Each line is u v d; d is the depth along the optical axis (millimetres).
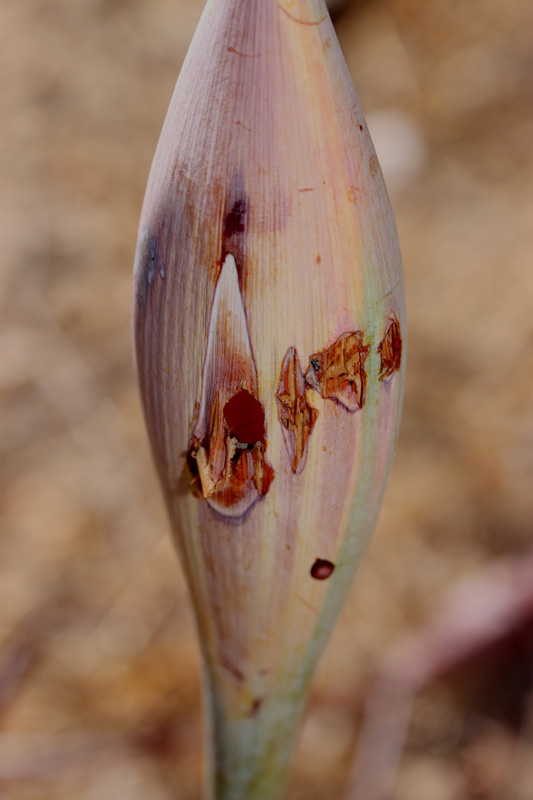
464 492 611
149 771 491
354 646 546
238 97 165
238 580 185
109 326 738
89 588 579
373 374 173
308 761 495
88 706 518
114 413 678
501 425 645
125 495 625
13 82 977
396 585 574
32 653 542
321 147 166
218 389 171
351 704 517
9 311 750
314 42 165
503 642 516
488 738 504
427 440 646
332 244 167
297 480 175
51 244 803
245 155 165
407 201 833
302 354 169
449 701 519
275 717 208
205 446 175
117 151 901
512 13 966
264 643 194
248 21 164
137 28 1043
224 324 169
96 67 992
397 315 174
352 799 480
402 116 904
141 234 174
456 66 934
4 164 885
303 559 182
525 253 764
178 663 534
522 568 539
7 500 626
